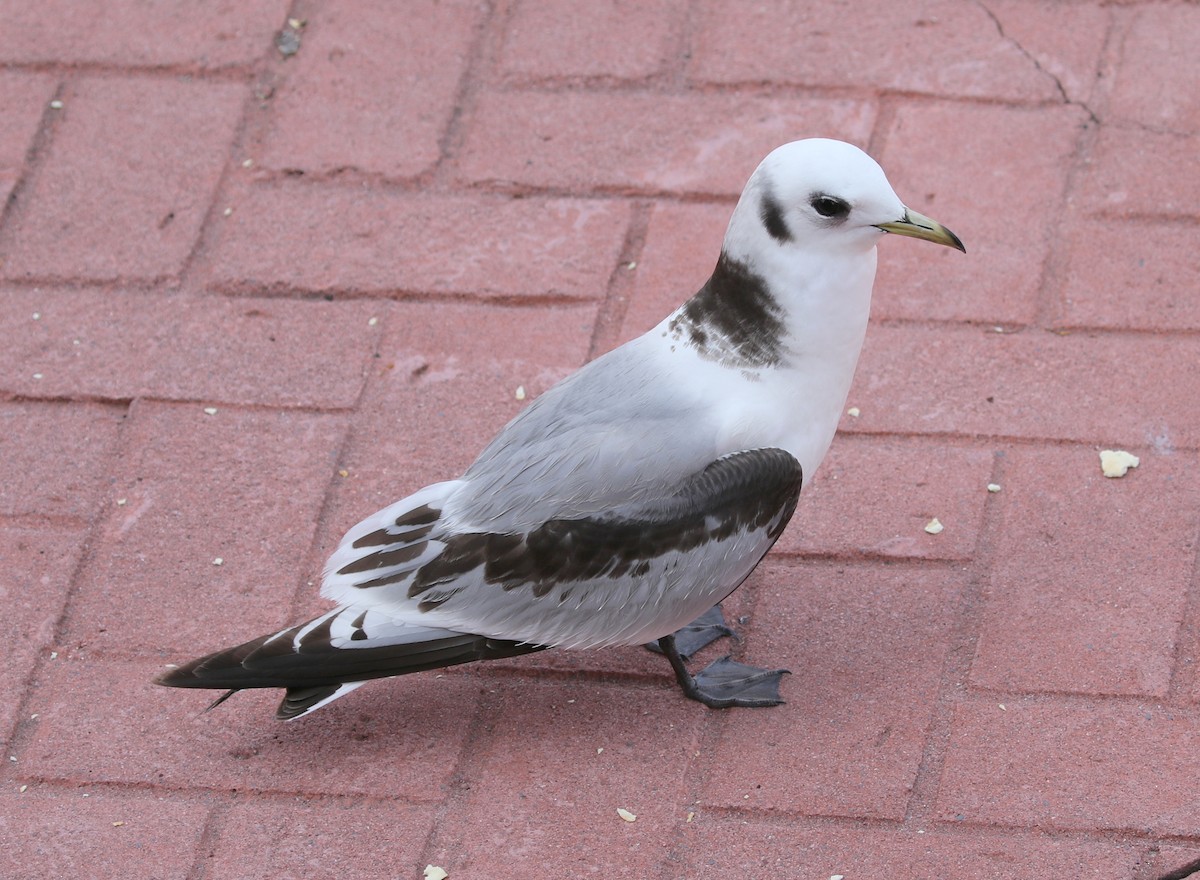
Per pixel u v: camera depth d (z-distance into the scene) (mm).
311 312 6469
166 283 6617
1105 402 5840
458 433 5957
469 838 4699
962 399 5914
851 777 4770
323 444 5945
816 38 7402
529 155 7023
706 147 6988
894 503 5582
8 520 5754
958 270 6387
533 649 4781
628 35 7504
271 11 7746
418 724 5031
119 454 5965
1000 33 7328
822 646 5172
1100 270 6312
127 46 7629
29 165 7121
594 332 6309
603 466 4629
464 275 6551
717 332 4746
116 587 5504
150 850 4719
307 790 4859
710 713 5004
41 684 5227
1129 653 5023
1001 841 4559
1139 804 4609
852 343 4754
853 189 4465
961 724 4887
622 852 4629
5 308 6527
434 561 4664
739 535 4695
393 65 7465
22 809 4859
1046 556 5352
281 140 7164
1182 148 6742
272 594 5453
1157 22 7305
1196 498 5465
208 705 5125
